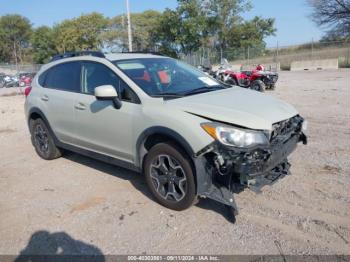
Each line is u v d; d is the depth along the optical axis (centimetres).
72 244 357
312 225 366
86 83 499
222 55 3722
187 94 428
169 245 346
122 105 434
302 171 502
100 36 6234
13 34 8088
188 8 4403
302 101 1139
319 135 688
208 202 425
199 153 358
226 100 405
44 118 577
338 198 420
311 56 3541
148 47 5881
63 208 431
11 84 2622
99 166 568
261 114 368
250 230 363
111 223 391
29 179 532
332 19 4103
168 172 402
